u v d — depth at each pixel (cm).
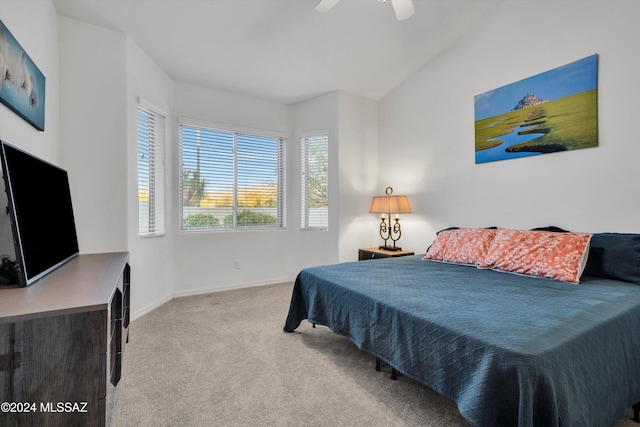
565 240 214
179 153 355
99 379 102
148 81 301
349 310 192
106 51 257
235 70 336
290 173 424
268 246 410
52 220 166
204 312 296
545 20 255
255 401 159
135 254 279
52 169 178
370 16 279
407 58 345
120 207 262
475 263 252
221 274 377
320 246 402
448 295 172
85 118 248
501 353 109
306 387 172
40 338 97
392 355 157
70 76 243
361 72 359
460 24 308
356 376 183
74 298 108
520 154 271
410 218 379
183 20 258
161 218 327
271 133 411
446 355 129
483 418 108
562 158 246
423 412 151
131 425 141
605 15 223
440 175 343
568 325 126
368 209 413
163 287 328
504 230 256
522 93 269
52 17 226
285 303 325
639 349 142
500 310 145
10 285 124
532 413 99
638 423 142
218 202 381
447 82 334
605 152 223
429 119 354
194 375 183
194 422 143
